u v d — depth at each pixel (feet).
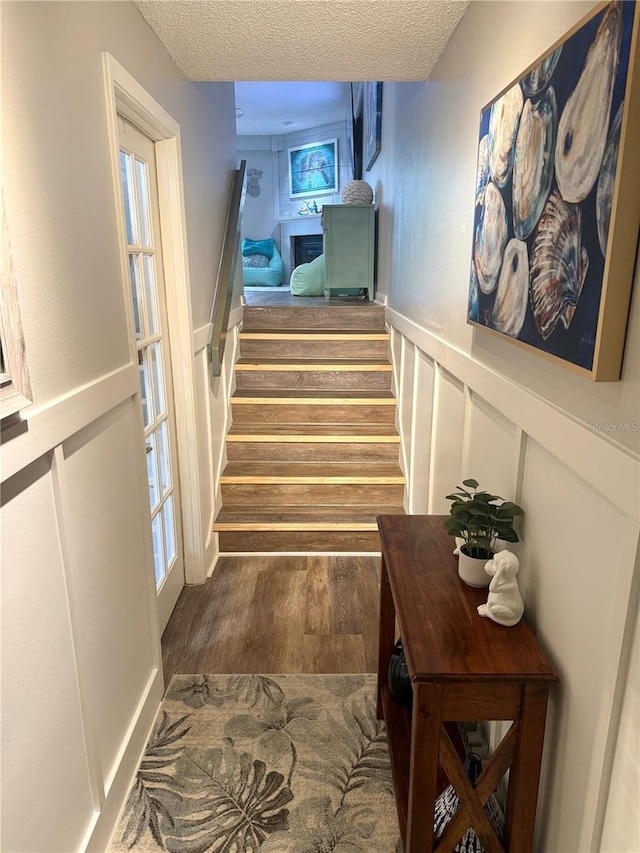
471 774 4.49
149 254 7.28
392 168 12.56
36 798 3.67
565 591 3.66
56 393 3.89
